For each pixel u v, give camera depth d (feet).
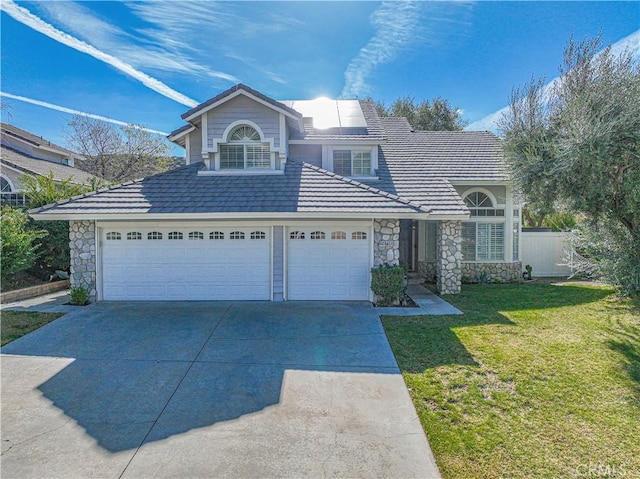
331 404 18.72
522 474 13.73
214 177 45.01
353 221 40.37
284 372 22.52
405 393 19.81
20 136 93.91
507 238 55.36
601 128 32.53
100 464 14.29
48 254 50.39
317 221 40.42
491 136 65.67
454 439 15.75
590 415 17.58
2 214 46.57
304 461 14.42
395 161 57.06
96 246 39.99
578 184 36.17
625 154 33.94
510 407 18.33
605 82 35.12
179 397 19.48
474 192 55.52
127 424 16.99
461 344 27.09
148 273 40.45
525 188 40.63
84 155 108.68
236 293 40.78
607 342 27.25
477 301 41.60
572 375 21.83
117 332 29.94
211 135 46.09
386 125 70.28
